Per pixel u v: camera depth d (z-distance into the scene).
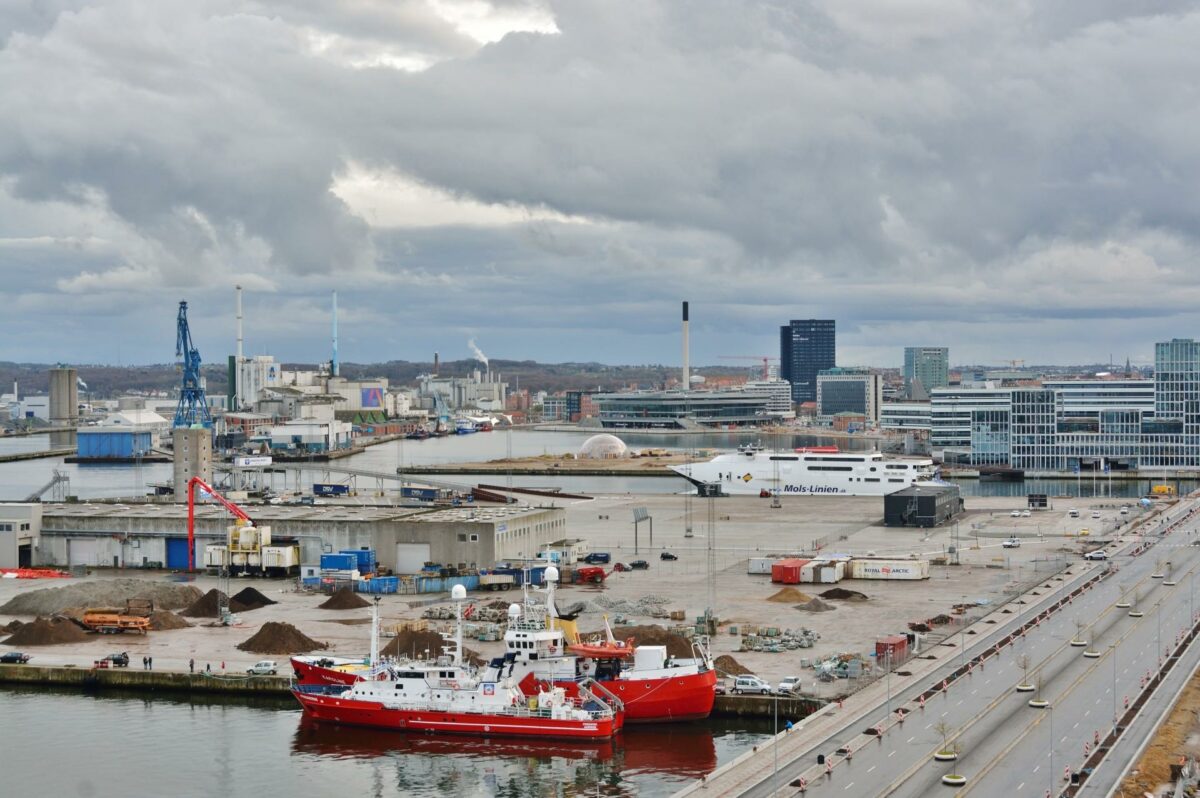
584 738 166.38
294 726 177.00
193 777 156.00
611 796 146.88
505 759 162.12
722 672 191.50
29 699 190.25
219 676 192.88
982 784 135.12
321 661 188.62
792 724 165.25
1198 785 133.62
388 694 174.25
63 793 150.75
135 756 163.88
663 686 173.62
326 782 154.12
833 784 136.12
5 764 160.75
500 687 172.75
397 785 152.75
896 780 136.88
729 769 142.62
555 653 178.00
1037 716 161.75
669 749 164.75
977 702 169.25
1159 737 151.00
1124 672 184.88
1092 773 138.00
